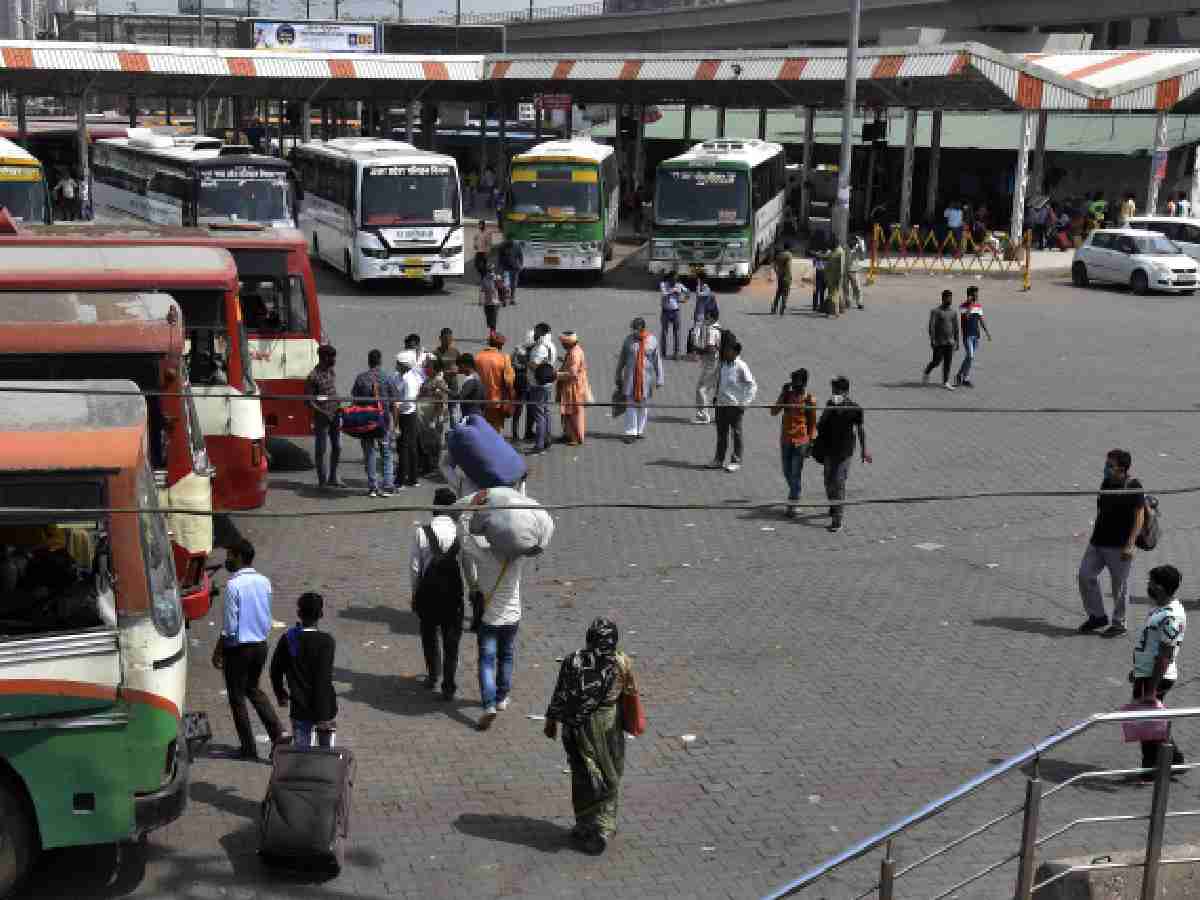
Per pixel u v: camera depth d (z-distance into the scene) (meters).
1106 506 13.13
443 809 9.73
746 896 8.62
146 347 12.38
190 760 9.55
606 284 39.16
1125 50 46.38
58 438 8.22
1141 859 8.30
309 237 41.84
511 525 10.88
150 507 8.71
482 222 34.25
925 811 7.17
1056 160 55.25
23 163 30.88
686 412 23.66
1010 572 15.47
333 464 18.48
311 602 9.70
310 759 8.84
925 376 25.47
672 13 74.50
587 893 8.62
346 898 8.50
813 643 13.12
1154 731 7.85
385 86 56.53
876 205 55.25
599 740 9.02
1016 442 21.52
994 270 42.41
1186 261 38.31
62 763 8.13
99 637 8.11
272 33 68.75
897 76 41.94
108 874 8.69
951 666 12.56
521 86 55.34
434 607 11.45
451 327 30.75
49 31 92.56
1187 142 50.81
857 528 17.14
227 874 8.73
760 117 60.03
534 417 21.03
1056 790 7.71
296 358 19.78
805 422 17.39
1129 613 14.11
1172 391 25.11
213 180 32.44
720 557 15.88
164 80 50.16
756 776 10.30
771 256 43.97
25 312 12.75
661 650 12.86
